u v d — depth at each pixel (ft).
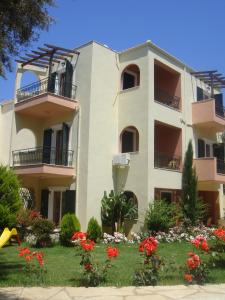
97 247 46.80
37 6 30.83
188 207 59.88
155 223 53.21
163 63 63.21
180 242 51.42
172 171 61.05
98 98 57.93
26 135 64.18
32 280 26.96
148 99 57.72
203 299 22.57
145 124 57.26
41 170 53.57
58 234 49.42
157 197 60.44
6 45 31.27
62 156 57.21
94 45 58.44
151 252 26.89
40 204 61.57
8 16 29.96
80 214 53.98
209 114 67.46
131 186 57.31
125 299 22.27
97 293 23.65
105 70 60.03
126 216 54.75
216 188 75.10
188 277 26.99
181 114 66.18
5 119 64.95
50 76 58.39
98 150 56.59
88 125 55.83
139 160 57.00
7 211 32.27
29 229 49.06
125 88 63.57
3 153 63.72
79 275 28.78
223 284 27.04
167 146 66.74
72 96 59.41
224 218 71.31
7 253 40.57
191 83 71.00
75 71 60.08
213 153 75.66
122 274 29.43
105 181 57.16
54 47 56.85
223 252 35.29
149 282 26.23
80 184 55.01
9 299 21.99
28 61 63.16
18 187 34.45
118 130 60.80
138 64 60.64
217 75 71.10
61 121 61.41
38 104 57.36
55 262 34.94
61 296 22.84
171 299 22.45
